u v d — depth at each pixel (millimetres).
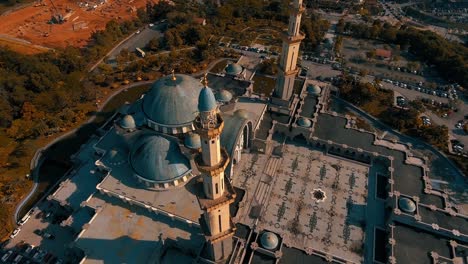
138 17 198500
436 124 130625
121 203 93938
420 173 100250
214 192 63938
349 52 174750
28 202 103062
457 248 82500
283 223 91562
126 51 162625
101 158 102750
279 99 113750
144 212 91938
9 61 152375
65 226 93938
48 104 129750
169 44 171625
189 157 94812
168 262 85125
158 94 97625
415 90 148250
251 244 81750
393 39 182500
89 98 137750
